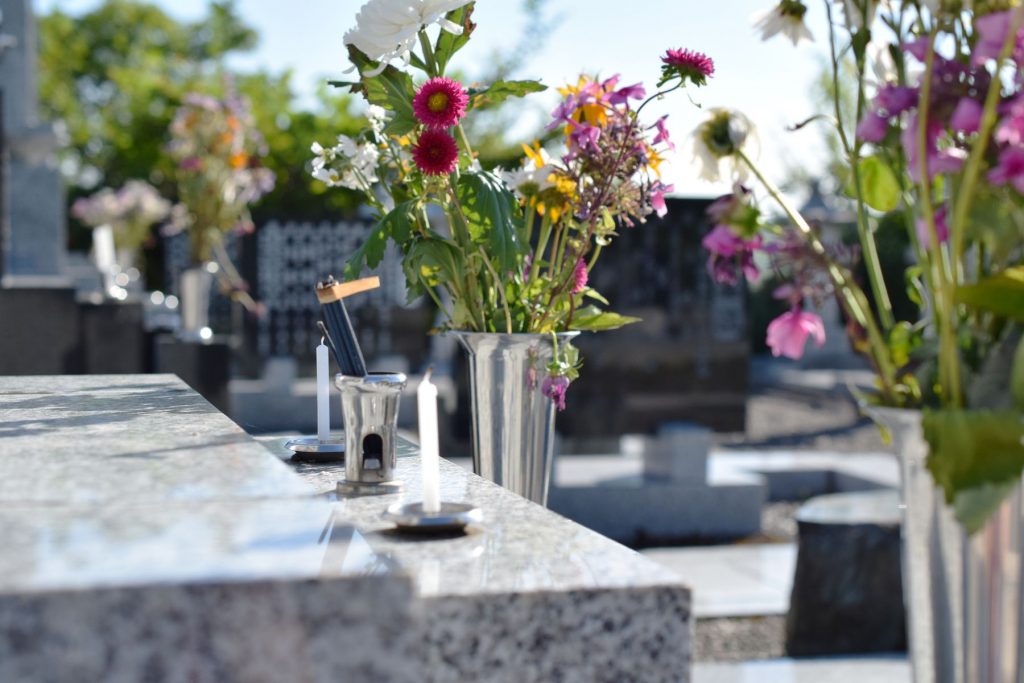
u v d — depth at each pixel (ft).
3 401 6.82
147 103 82.33
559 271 6.42
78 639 2.57
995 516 3.75
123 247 56.24
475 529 4.29
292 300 37.29
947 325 3.79
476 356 6.33
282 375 34.01
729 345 24.27
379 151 6.64
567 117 6.05
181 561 2.80
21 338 22.48
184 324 25.48
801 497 25.90
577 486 22.11
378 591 2.74
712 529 22.31
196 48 105.40
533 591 3.43
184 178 26.71
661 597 3.48
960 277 4.03
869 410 4.16
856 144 4.28
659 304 24.08
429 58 6.24
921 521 3.96
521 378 6.28
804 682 11.02
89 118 100.99
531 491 6.34
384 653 2.75
